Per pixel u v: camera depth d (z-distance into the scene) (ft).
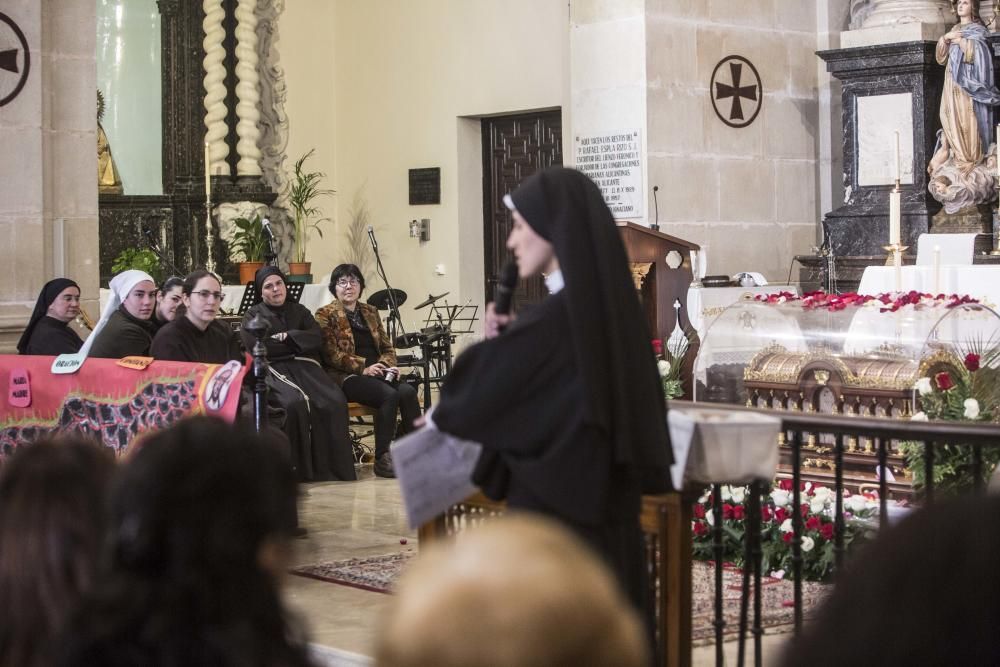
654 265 31.91
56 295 25.36
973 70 37.60
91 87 32.07
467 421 10.16
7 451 21.95
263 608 5.60
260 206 45.52
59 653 5.40
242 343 26.76
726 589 17.84
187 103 45.52
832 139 42.70
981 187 37.63
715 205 39.83
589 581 3.55
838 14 42.57
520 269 10.56
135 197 44.55
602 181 39.04
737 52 40.34
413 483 11.02
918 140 38.99
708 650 15.08
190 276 24.20
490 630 3.43
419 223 45.85
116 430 21.11
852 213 39.93
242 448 5.81
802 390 22.71
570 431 9.95
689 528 11.87
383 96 46.85
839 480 12.62
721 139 39.93
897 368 21.68
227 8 45.98
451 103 44.91
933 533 3.68
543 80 42.29
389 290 33.99
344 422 28.37
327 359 29.73
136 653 5.30
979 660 3.50
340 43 48.14
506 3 43.21
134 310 24.39
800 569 12.92
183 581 5.46
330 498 26.11
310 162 47.78
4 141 30.45
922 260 33.12
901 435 12.05
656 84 38.19
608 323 10.09
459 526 12.90
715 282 36.32
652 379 10.43
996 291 27.86
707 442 11.60
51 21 31.42
